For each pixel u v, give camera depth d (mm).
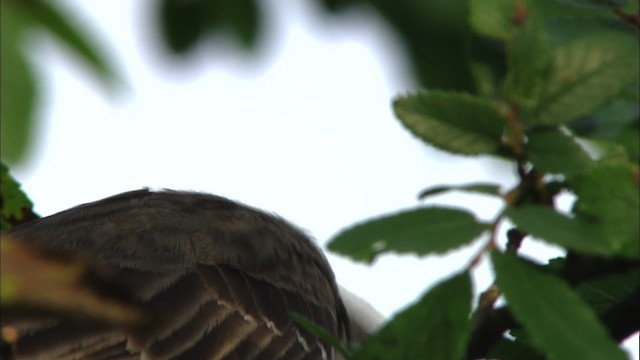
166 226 3898
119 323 2885
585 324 2930
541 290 2938
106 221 3938
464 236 2943
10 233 3979
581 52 2973
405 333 2963
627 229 2961
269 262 3977
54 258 2883
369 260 2939
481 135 2980
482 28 2992
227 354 3459
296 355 3629
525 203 2975
